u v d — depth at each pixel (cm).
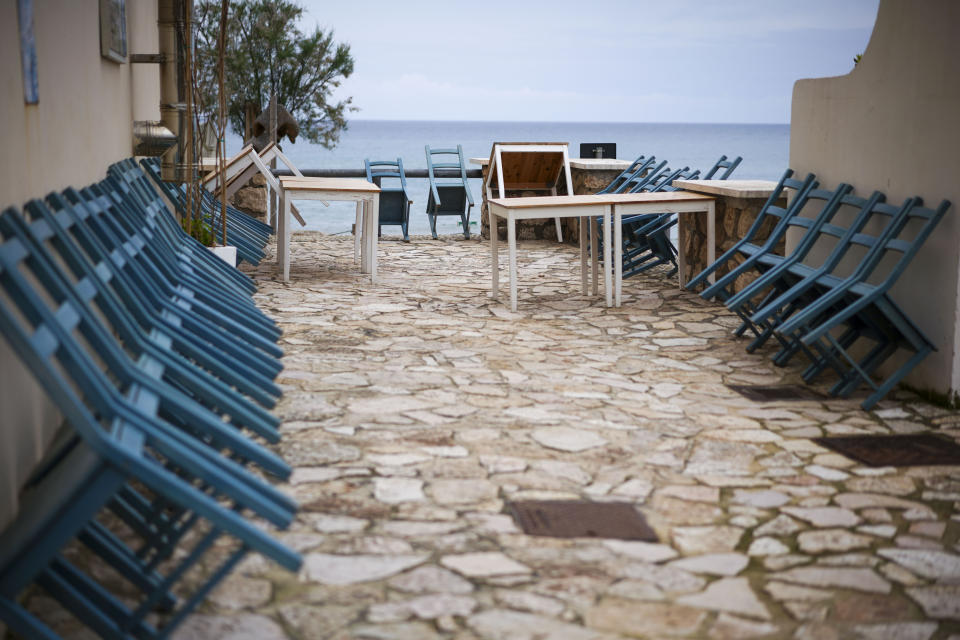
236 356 306
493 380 426
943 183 391
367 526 262
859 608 220
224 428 220
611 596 224
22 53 289
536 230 1020
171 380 296
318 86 1328
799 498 291
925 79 402
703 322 571
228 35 1234
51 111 337
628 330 546
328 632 204
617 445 339
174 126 594
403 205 980
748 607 220
